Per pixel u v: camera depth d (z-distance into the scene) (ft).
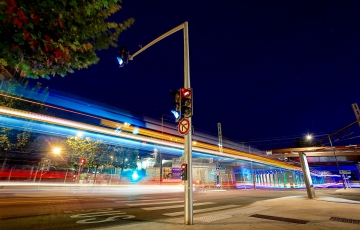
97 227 20.07
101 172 115.65
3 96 67.31
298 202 39.91
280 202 40.09
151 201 42.65
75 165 96.48
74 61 12.92
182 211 29.96
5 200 36.47
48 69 12.19
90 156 94.94
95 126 90.68
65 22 10.98
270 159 174.40
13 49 9.43
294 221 21.63
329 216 24.52
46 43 10.18
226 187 146.61
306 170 49.93
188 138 21.95
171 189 98.84
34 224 21.08
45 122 76.28
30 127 75.15
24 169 86.94
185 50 25.29
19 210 27.81
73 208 31.37
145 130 113.60
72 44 11.15
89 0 11.41
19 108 71.31
